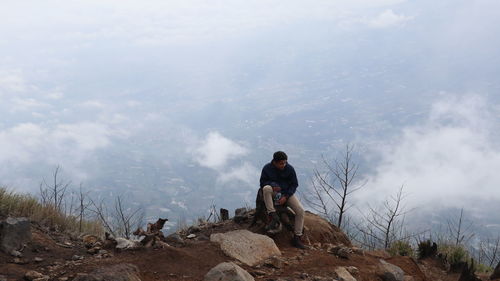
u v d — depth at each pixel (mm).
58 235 7340
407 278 6301
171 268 5316
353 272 5879
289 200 6914
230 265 5086
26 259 5781
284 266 5867
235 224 7461
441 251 8734
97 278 4598
